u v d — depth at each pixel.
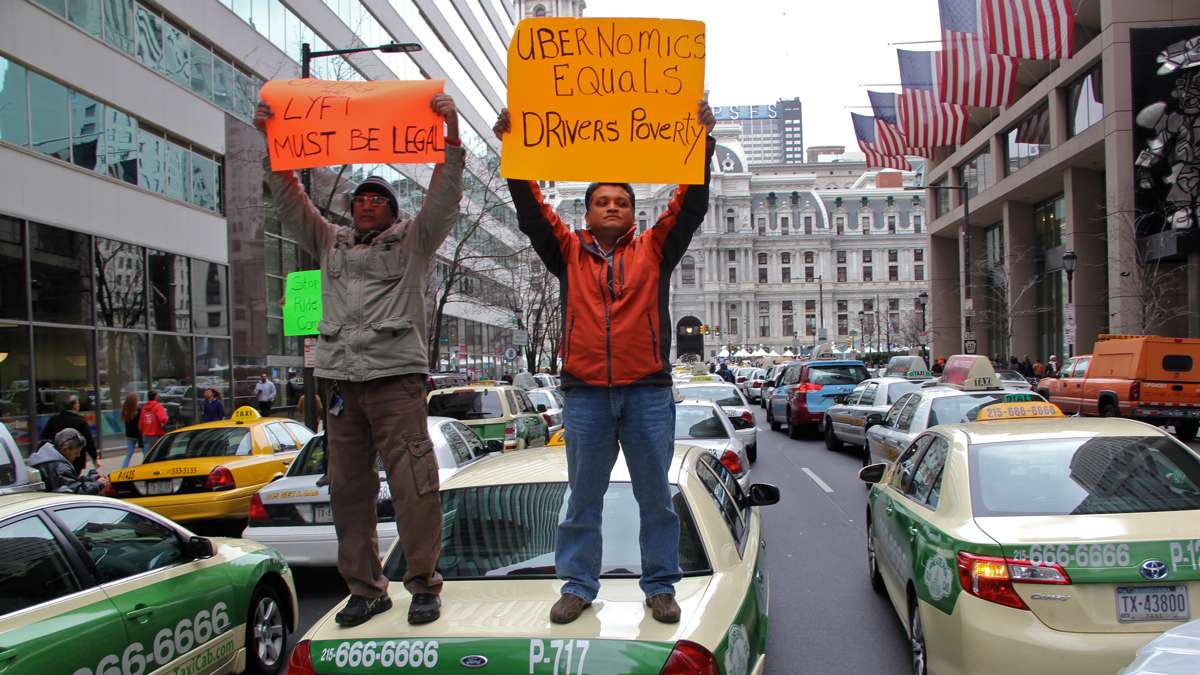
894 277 130.75
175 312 21.86
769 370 40.78
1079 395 22.17
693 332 125.44
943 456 5.23
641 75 3.33
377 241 3.40
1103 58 31.64
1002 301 44.94
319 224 3.57
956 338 52.91
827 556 8.69
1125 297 30.39
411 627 3.14
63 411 14.46
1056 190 40.22
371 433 3.42
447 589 3.59
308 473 8.29
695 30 3.33
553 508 4.14
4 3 16.28
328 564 7.61
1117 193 30.75
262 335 25.92
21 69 16.77
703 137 3.30
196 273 22.86
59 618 4.00
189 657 4.80
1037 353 42.69
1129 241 30.34
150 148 20.95
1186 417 19.09
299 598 7.82
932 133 34.94
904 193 132.62
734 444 10.18
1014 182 40.22
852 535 9.71
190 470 9.99
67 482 10.00
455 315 44.91
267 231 27.11
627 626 3.07
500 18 52.31
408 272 3.37
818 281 128.75
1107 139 31.44
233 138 24.39
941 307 53.16
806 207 129.75
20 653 3.72
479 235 36.00
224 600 5.21
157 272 21.16
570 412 3.22
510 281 41.88
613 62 3.33
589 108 3.33
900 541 5.45
